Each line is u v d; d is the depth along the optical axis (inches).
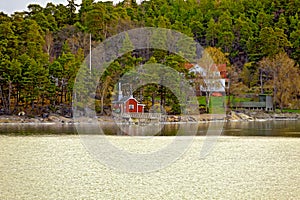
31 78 2249.0
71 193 665.0
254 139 1381.6
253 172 823.1
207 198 644.7
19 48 2554.1
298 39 3476.9
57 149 1119.6
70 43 2711.6
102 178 767.7
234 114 2628.0
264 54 3270.2
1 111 2290.8
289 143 1274.6
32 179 756.6
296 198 642.8
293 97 3016.7
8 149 1123.3
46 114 2258.9
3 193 662.5
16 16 3014.3
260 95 2989.7
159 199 637.9
